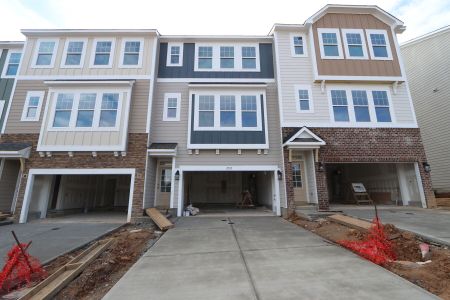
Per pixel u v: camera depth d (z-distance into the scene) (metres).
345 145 11.07
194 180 16.16
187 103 12.16
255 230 7.75
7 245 6.42
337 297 3.28
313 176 10.91
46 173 10.43
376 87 11.70
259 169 11.39
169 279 4.02
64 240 6.86
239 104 11.87
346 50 11.80
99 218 10.97
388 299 3.21
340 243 5.95
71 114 10.79
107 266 4.86
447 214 8.65
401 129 11.29
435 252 4.91
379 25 12.18
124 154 10.70
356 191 13.20
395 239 5.65
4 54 12.69
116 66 11.74
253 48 12.99
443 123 13.56
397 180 12.07
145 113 11.24
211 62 12.74
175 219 10.05
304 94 11.67
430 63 14.38
